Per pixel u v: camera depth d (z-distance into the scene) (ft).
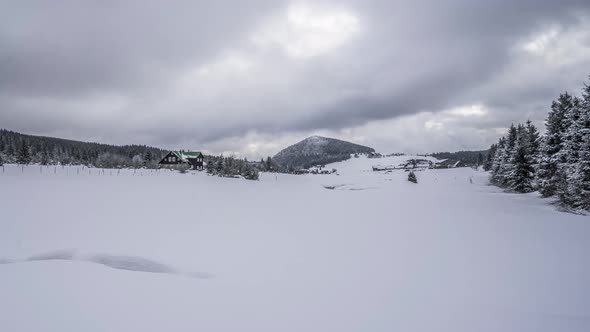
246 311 21.27
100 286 25.53
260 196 107.34
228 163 240.12
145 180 140.36
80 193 81.66
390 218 61.77
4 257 33.19
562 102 105.29
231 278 28.09
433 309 21.68
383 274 28.73
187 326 19.12
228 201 86.89
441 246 38.37
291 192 135.44
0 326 18.88
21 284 25.59
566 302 22.54
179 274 30.09
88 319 19.89
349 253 35.78
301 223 55.67
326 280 27.40
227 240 41.55
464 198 109.19
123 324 19.27
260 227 50.85
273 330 18.78
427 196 121.19
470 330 18.97
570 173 77.87
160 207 67.21
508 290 24.79
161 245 38.24
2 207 56.59
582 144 76.74
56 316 20.25
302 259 33.58
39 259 33.88
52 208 58.23
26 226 44.32
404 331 18.81
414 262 32.12
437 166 414.62
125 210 60.85
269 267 31.01
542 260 31.99
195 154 344.28
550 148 101.19
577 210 70.08
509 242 40.01
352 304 22.44
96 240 39.42
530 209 75.72
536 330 18.93
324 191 153.79
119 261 33.40
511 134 162.71
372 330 18.86
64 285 25.57
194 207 70.44
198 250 36.55
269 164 372.99
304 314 20.92
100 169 210.59
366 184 257.55
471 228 49.88
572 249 36.09
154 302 22.62
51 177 126.52
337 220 59.36
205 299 23.29
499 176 168.45
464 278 27.45
